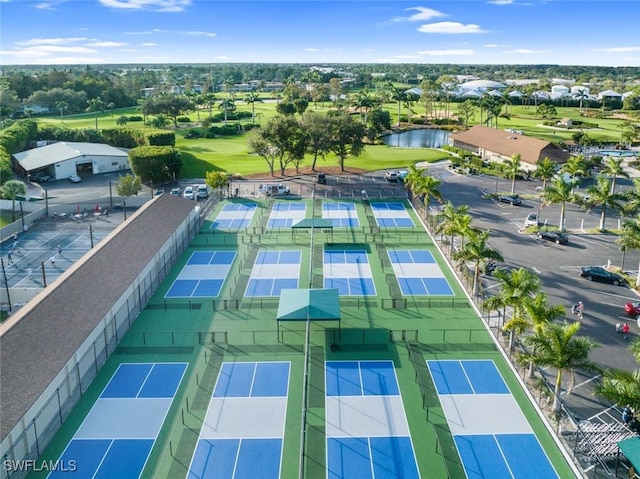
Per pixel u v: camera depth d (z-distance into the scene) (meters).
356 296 52.97
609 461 30.61
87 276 45.34
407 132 180.50
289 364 41.03
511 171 93.31
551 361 32.88
